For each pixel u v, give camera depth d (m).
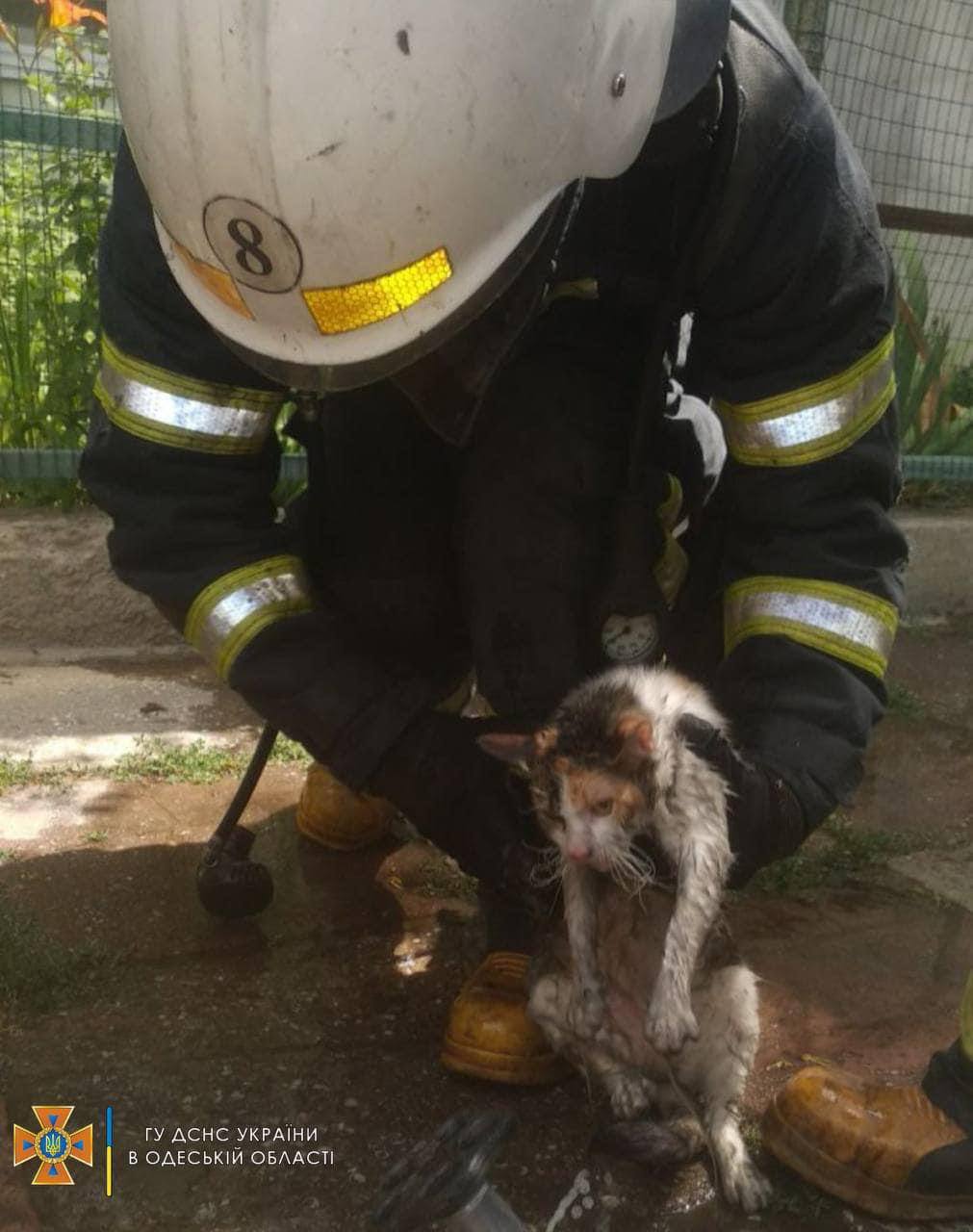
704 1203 2.32
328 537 2.87
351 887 3.29
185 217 2.11
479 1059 2.55
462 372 2.26
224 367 2.46
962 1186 2.26
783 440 2.44
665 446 2.77
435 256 2.07
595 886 2.48
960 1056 2.32
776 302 2.38
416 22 1.93
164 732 4.09
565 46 2.04
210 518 2.52
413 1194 1.68
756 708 2.46
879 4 5.79
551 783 2.40
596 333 2.74
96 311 4.91
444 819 2.48
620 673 2.53
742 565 2.57
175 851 3.38
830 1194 2.33
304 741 2.48
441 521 2.86
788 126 2.33
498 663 2.66
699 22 2.26
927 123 6.09
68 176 4.91
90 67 5.07
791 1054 2.73
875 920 3.28
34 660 4.64
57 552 4.68
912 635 5.48
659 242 2.51
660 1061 2.42
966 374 6.55
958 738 4.45
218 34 1.95
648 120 2.20
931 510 5.95
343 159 1.96
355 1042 2.69
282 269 2.07
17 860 3.28
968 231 5.68
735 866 2.41
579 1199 2.30
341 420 2.85
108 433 2.53
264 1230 2.20
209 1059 2.61
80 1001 2.76
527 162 2.06
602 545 2.64
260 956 2.97
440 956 3.02
